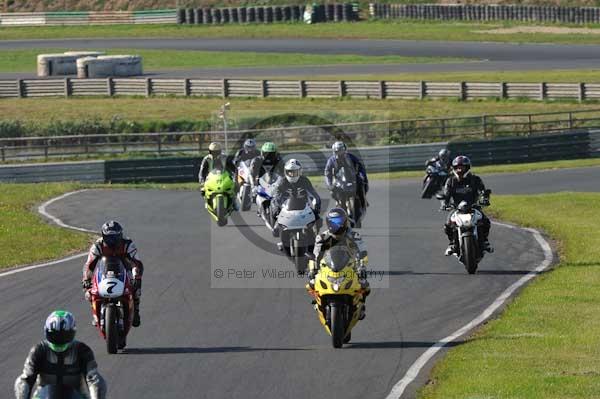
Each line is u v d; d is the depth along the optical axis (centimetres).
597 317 4647
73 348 2766
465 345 4200
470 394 3450
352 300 4106
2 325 4669
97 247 4116
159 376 3775
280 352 4128
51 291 5456
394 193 9888
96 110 17150
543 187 10806
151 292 5388
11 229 7625
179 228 7475
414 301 5122
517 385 3528
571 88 16412
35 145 15225
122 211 8462
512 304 4997
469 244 5741
